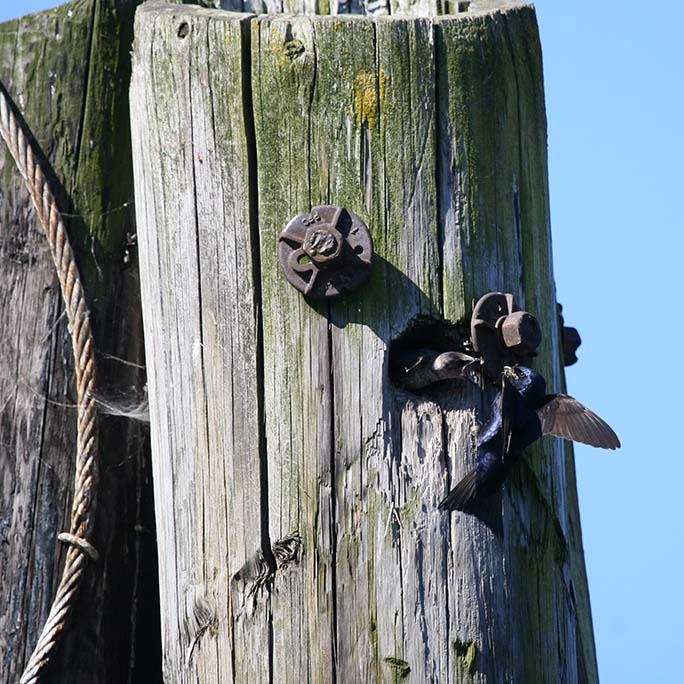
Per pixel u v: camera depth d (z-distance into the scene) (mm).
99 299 23297
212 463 19969
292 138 19781
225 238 19984
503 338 19547
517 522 20141
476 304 19703
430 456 19297
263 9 24375
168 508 20688
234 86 20016
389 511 19156
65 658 22484
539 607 20281
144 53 21094
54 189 23312
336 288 19344
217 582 19828
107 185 23531
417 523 19156
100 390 23109
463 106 20172
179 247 20469
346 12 24062
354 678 18969
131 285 23594
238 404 19750
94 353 22844
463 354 19094
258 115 19906
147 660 23469
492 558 19328
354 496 19219
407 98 19891
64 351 23109
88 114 23516
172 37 20609
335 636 19078
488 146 20359
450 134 20047
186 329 20344
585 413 19641
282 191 19766
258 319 19734
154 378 21156
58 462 22953
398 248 19625
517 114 21016
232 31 20141
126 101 23750
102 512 22938
